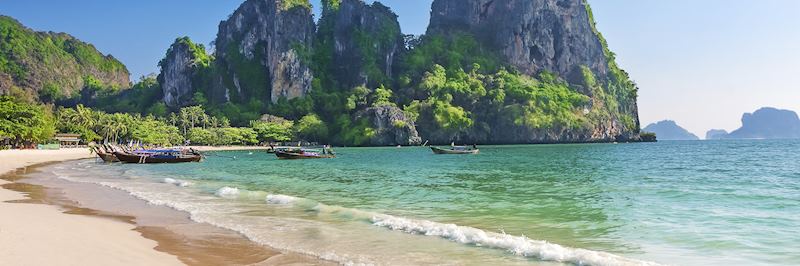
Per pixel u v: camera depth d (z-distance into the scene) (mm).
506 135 191500
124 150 71875
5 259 11445
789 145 161625
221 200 25297
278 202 24438
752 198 25594
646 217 19844
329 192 30234
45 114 121562
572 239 15930
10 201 24375
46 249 12602
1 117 96500
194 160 70625
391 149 142000
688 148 136250
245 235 16281
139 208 22203
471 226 18281
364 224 18281
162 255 13289
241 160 78062
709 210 21562
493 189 31609
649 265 12211
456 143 188250
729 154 91312
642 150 120438
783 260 13117
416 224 17766
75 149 105062
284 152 79438
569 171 49000
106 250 13102
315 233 16625
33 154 88625
